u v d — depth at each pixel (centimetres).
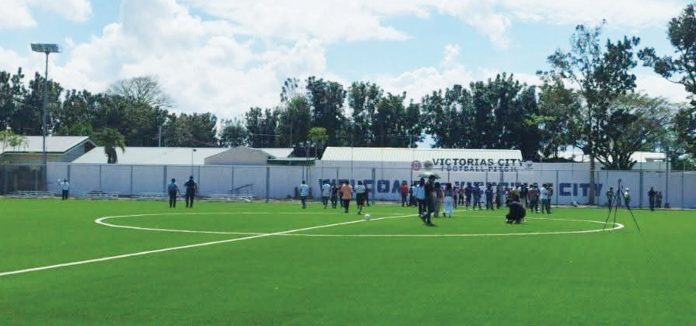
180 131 13125
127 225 2981
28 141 8819
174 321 1020
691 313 1123
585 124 7669
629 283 1437
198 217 3619
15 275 1462
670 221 3988
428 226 3150
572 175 6775
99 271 1534
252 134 13075
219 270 1566
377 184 6862
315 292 1283
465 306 1162
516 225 3353
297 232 2697
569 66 7588
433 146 11100
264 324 1009
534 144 10450
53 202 5403
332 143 11406
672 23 7225
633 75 7450
